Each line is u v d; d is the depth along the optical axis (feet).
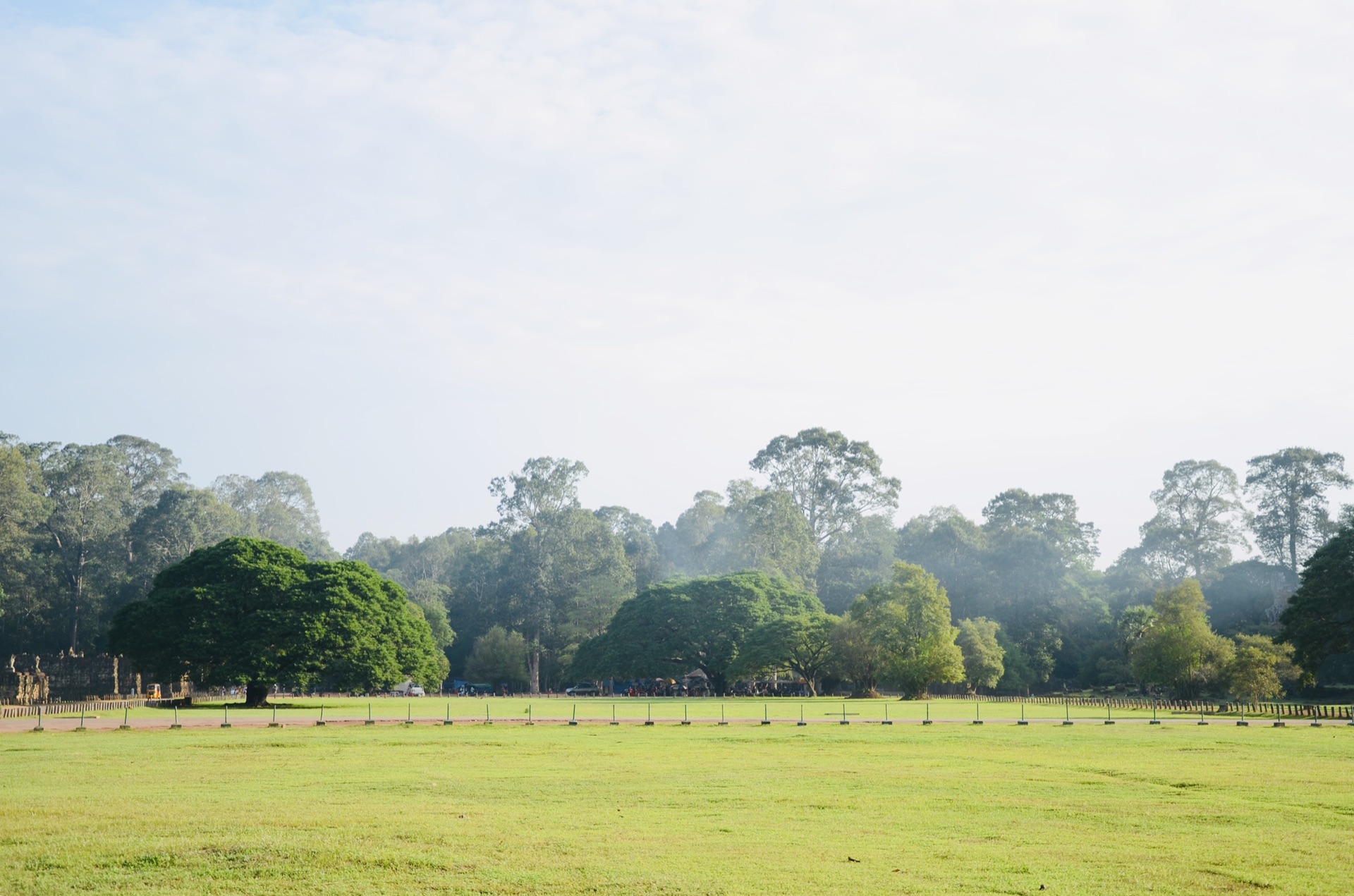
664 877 64.39
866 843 75.82
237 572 308.81
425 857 69.46
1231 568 478.59
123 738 179.22
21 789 104.94
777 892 60.75
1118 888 62.18
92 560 505.66
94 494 512.22
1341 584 259.80
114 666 395.34
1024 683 443.73
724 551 566.36
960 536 518.37
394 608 330.34
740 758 143.64
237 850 71.61
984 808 93.76
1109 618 478.59
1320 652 267.39
